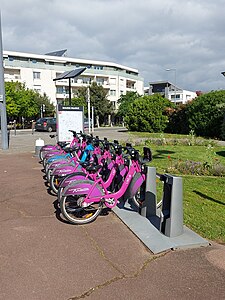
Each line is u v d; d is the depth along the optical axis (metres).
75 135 7.97
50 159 6.75
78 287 2.78
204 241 3.63
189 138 16.95
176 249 3.49
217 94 21.91
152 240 3.67
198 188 6.35
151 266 3.16
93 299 2.61
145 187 4.51
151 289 2.75
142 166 4.60
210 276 2.96
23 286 2.79
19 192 6.07
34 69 53.75
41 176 7.57
